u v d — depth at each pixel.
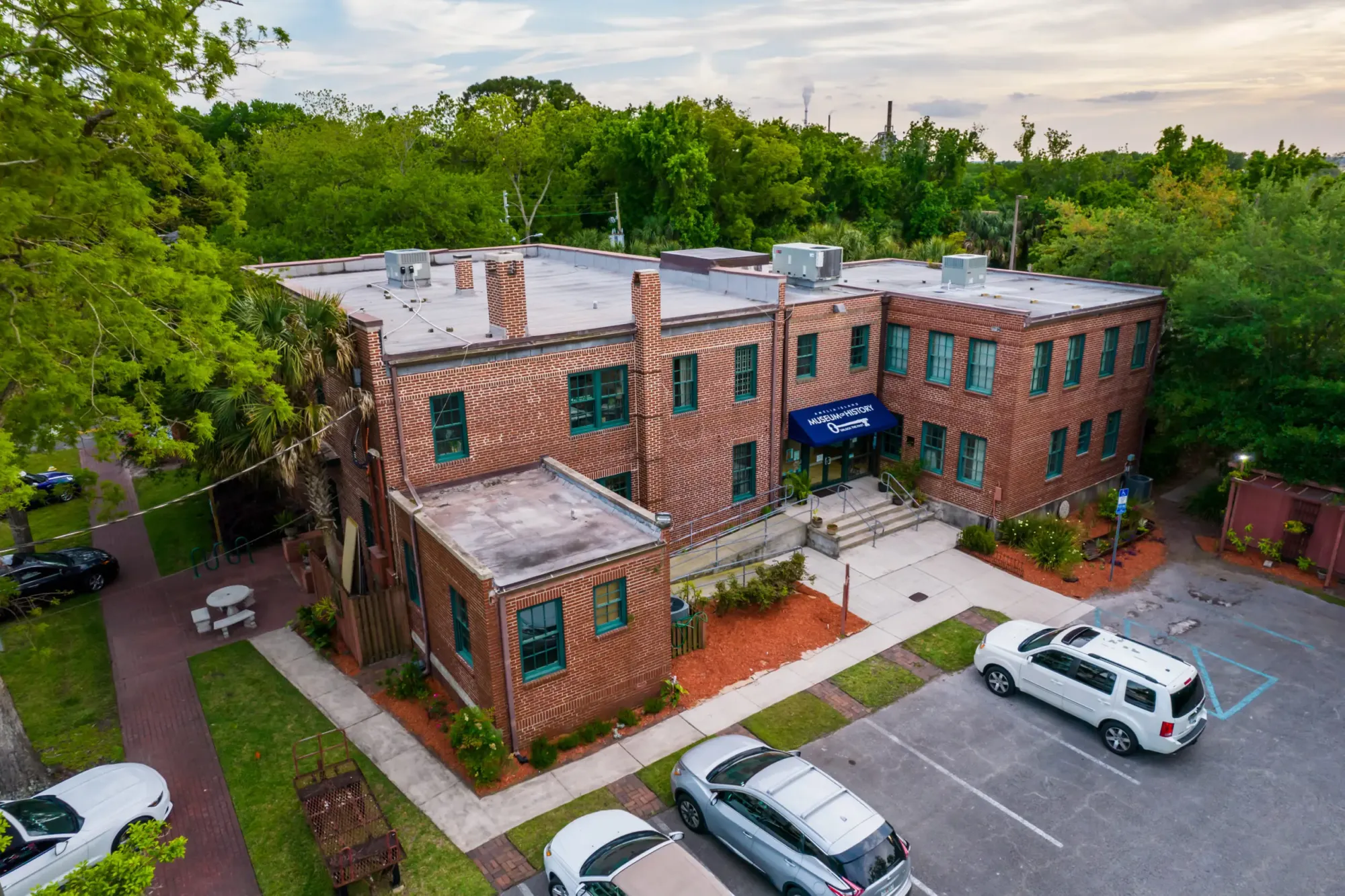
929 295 28.70
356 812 14.28
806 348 27.33
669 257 31.11
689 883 11.55
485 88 111.94
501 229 49.50
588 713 17.31
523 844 14.29
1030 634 18.73
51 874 13.12
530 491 20.33
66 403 15.34
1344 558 23.34
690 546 24.78
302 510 27.84
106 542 28.19
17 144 13.79
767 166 67.56
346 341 18.92
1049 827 14.62
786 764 14.13
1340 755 16.48
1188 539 26.89
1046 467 27.23
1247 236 26.08
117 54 15.72
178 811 15.34
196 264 17.45
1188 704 15.89
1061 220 44.97
